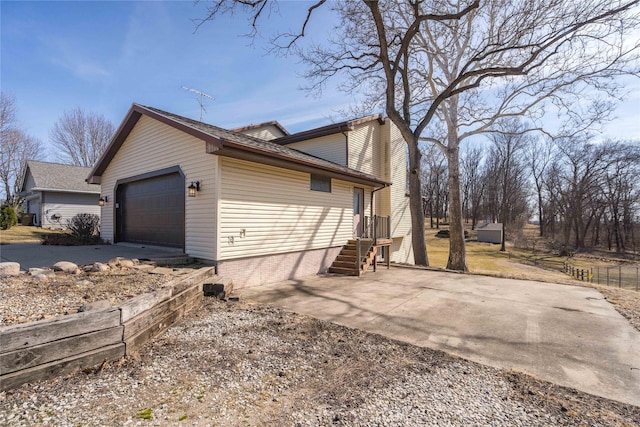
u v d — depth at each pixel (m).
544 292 7.34
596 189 32.56
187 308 5.02
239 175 7.37
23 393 2.47
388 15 12.07
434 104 12.95
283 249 8.63
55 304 3.49
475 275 9.93
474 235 44.34
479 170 50.25
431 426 2.31
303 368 3.27
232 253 7.16
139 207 9.84
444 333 4.46
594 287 8.02
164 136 8.54
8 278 4.46
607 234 34.56
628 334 4.48
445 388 2.89
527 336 4.37
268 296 6.66
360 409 2.53
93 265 5.53
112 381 2.80
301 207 9.32
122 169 10.46
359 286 7.94
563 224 36.19
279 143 15.19
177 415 2.37
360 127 14.08
